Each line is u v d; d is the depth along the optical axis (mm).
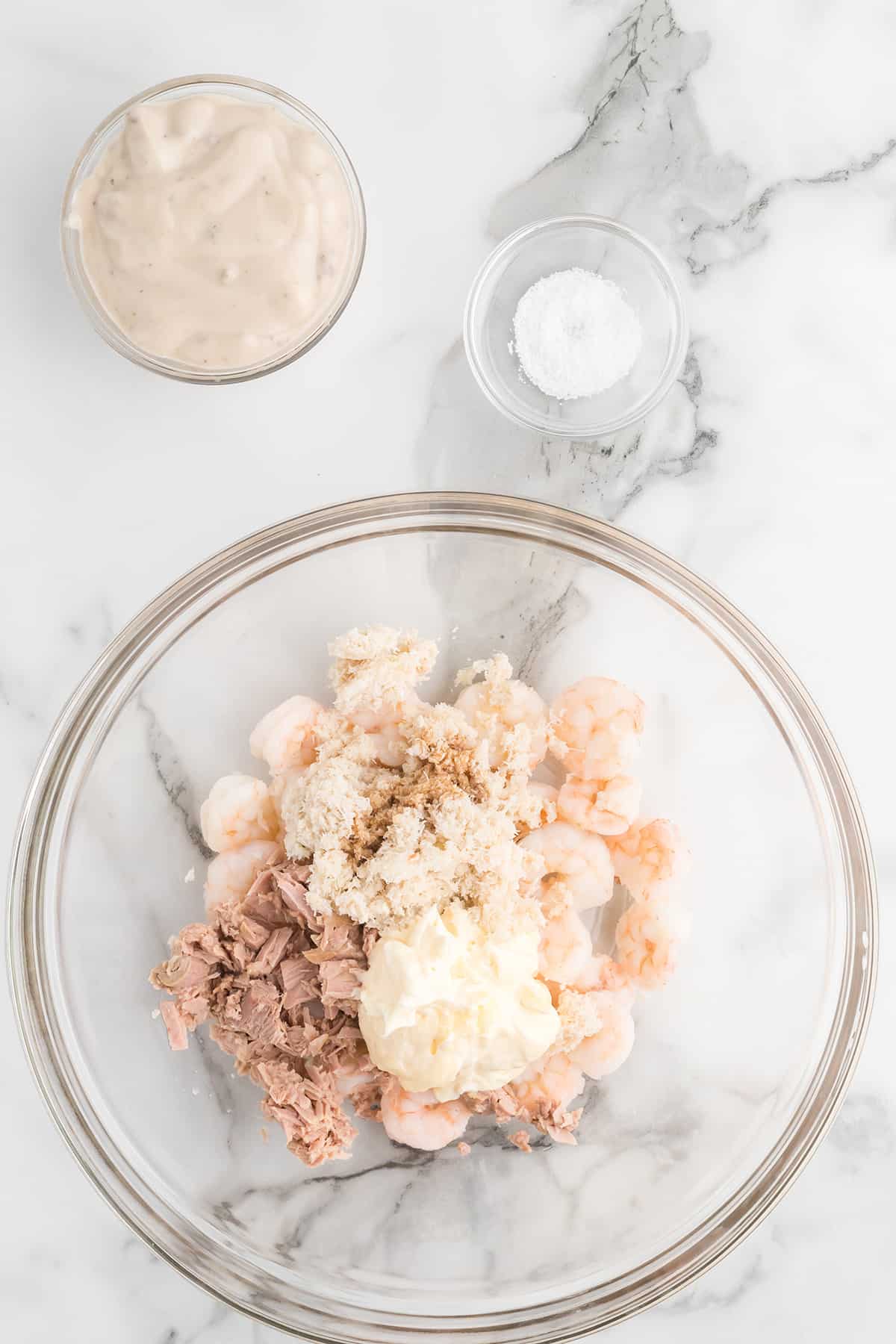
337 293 536
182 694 556
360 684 517
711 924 552
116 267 526
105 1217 563
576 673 558
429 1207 545
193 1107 544
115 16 551
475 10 554
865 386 566
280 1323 533
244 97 538
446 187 558
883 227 564
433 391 562
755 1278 567
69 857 553
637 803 527
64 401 559
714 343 565
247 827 528
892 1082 568
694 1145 546
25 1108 566
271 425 560
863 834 547
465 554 556
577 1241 543
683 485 567
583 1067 527
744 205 563
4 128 552
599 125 560
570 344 549
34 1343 560
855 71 562
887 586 569
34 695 566
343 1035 512
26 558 562
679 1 557
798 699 548
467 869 504
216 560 537
